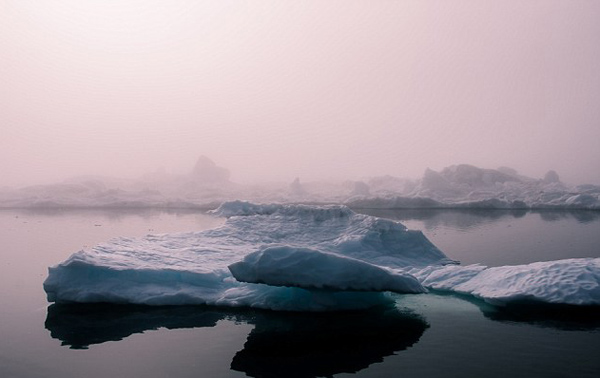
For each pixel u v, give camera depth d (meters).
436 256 14.48
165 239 15.72
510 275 11.19
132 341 8.49
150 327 9.21
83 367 7.43
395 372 7.11
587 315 9.55
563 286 9.95
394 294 11.45
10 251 17.36
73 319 9.67
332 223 16.31
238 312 10.09
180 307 10.42
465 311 10.06
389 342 8.33
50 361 7.64
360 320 9.55
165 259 12.88
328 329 9.04
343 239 14.77
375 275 9.77
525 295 9.88
